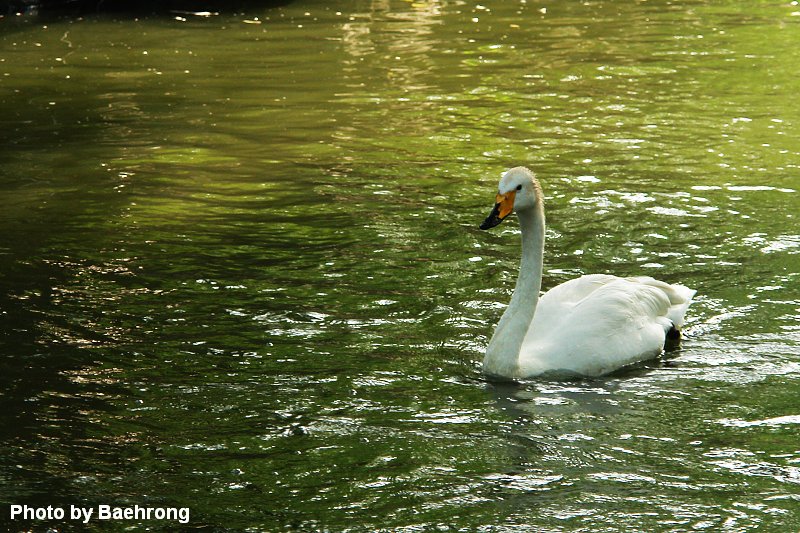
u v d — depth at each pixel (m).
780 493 9.07
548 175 18.11
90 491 9.12
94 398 10.75
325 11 34.41
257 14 33.75
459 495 9.06
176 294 13.38
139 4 34.19
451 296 13.35
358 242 15.23
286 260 14.57
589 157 19.11
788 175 17.83
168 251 14.89
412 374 11.34
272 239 15.41
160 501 8.99
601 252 14.58
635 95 23.62
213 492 9.14
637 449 9.83
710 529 8.53
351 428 10.22
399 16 33.47
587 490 9.13
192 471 9.46
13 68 26.52
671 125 21.16
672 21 32.41
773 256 14.31
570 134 20.62
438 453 9.77
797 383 11.09
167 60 27.41
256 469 9.50
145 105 23.14
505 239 15.41
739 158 18.86
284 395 10.85
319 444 9.93
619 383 11.19
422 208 16.70
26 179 18.20
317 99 23.62
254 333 12.30
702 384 11.12
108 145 20.25
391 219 16.22
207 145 20.28
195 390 10.93
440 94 23.94
